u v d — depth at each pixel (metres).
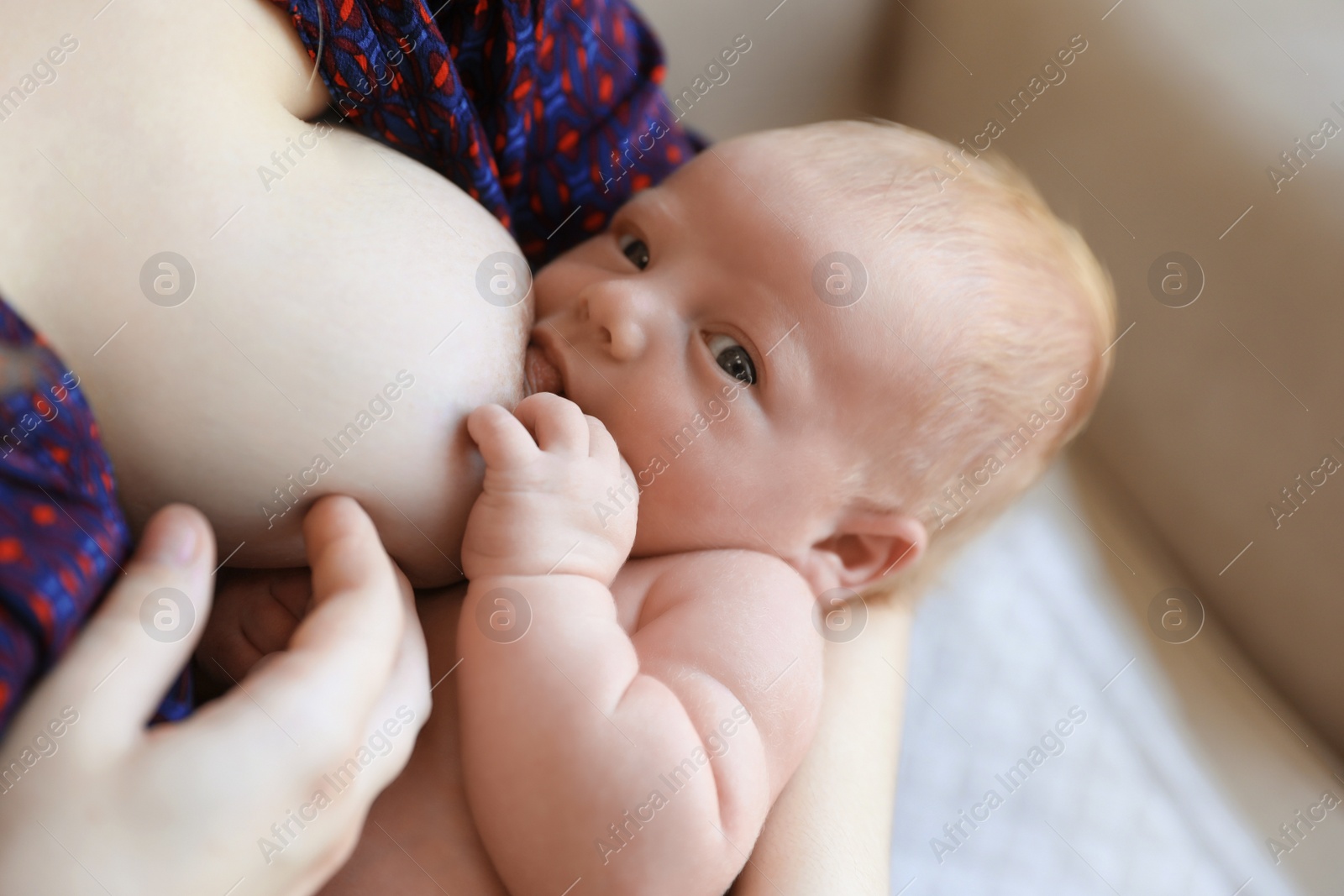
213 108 0.58
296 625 0.65
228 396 0.56
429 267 0.64
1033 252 0.95
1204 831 1.04
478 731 0.64
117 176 0.54
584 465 0.69
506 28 0.81
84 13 0.56
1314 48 1.20
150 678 0.47
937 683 1.13
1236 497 1.17
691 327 0.83
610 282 0.83
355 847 0.63
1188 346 1.21
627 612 0.80
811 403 0.85
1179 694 1.15
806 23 1.60
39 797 0.43
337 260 0.60
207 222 0.56
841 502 0.90
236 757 0.47
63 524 0.44
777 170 0.88
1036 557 1.25
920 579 1.08
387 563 0.58
